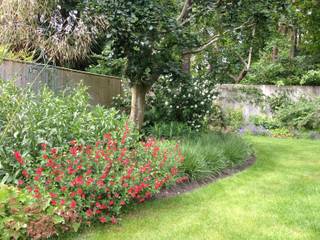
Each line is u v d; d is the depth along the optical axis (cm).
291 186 465
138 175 354
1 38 699
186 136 660
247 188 454
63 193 305
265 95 1149
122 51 572
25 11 721
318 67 1214
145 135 661
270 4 589
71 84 646
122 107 799
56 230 285
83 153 344
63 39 751
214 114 926
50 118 379
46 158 319
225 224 331
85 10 568
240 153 604
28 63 541
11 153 336
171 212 360
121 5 518
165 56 604
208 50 789
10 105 373
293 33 1359
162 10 545
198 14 624
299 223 335
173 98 763
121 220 334
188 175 461
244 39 658
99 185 311
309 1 586
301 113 1062
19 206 272
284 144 860
